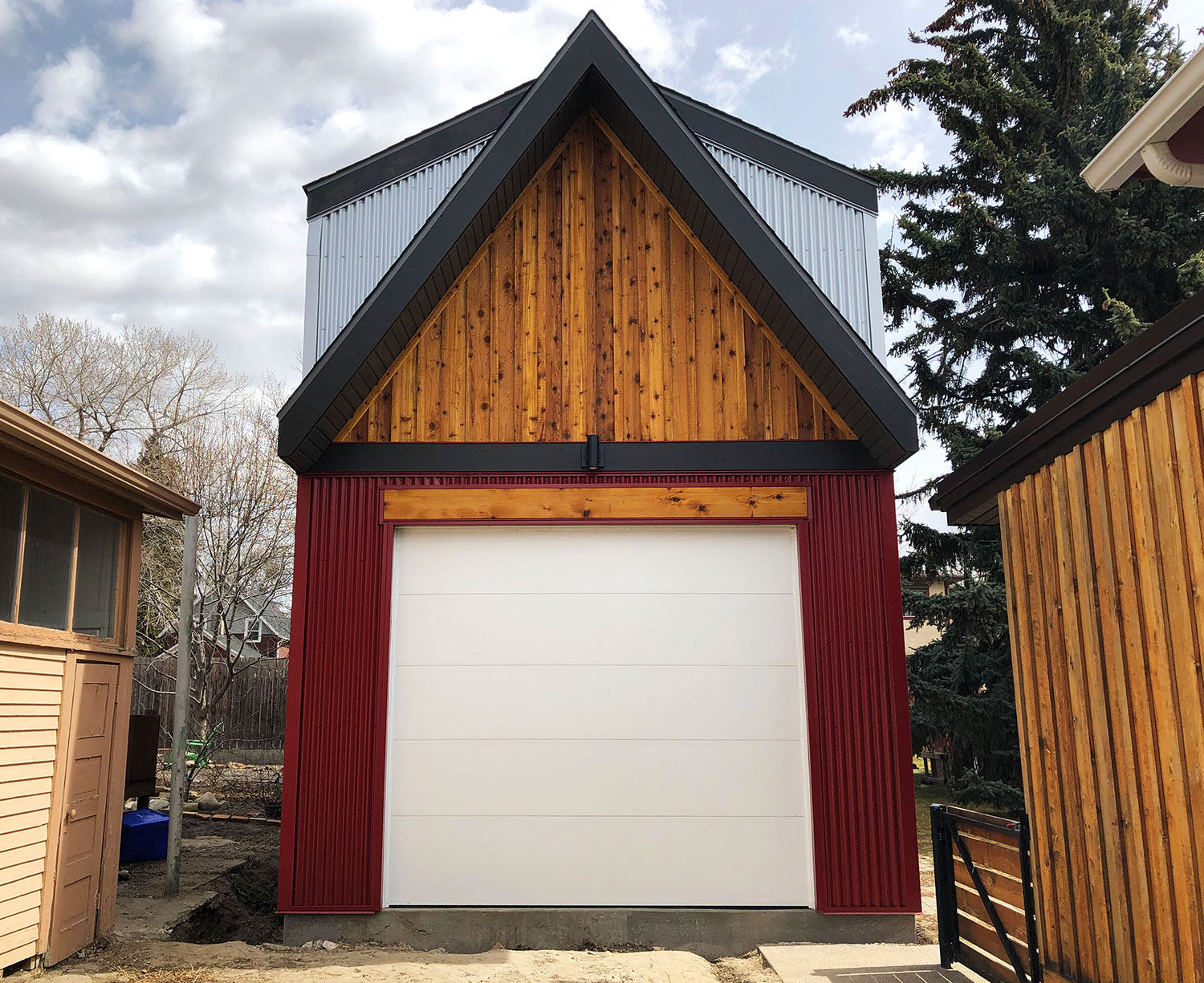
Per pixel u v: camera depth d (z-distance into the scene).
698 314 7.28
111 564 6.62
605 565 7.00
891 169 18.20
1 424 4.69
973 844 5.50
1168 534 3.71
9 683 5.27
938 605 13.14
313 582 6.81
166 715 16.55
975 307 16.72
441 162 7.66
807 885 6.59
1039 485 5.02
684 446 7.04
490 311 7.24
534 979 5.44
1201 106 3.35
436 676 6.83
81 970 5.63
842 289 7.56
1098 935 4.35
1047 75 17.11
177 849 7.76
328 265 7.46
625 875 6.59
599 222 7.41
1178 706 3.66
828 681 6.72
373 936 6.42
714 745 6.77
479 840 6.61
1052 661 4.86
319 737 6.61
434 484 6.98
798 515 6.95
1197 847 3.53
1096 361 15.28
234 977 5.48
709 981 5.48
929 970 5.62
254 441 18.05
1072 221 14.95
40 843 5.58
